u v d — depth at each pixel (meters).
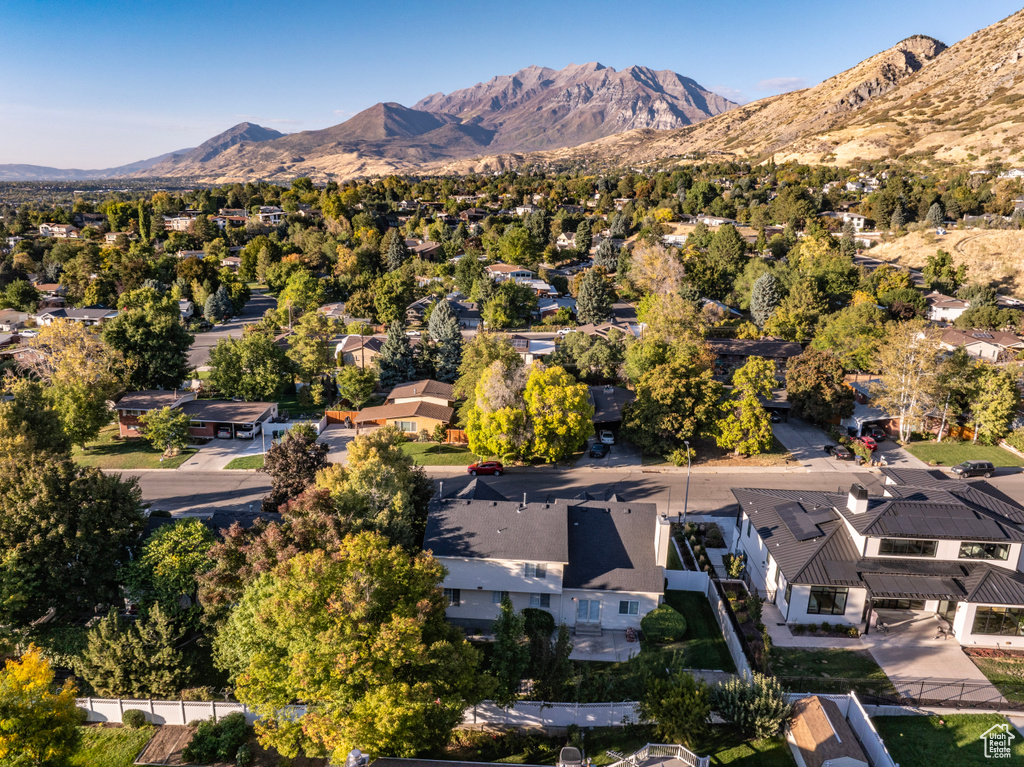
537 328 116.50
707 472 62.22
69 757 29.44
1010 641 37.09
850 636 37.69
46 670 27.33
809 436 70.94
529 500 55.59
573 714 31.03
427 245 173.88
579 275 144.00
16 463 38.94
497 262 161.88
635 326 113.56
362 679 26.20
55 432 56.06
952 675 34.50
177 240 188.75
